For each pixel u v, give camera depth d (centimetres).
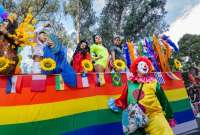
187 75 1157
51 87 575
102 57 791
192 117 827
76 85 613
